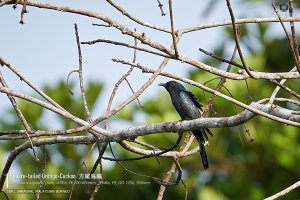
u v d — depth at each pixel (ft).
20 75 30.48
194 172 57.82
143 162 56.18
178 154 36.19
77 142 32.76
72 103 55.26
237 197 58.70
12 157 33.83
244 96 57.57
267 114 26.08
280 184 59.41
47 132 30.83
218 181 58.70
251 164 59.21
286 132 59.26
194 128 30.32
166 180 35.86
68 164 52.01
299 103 29.25
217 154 58.75
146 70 30.32
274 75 29.96
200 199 57.67
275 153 59.26
